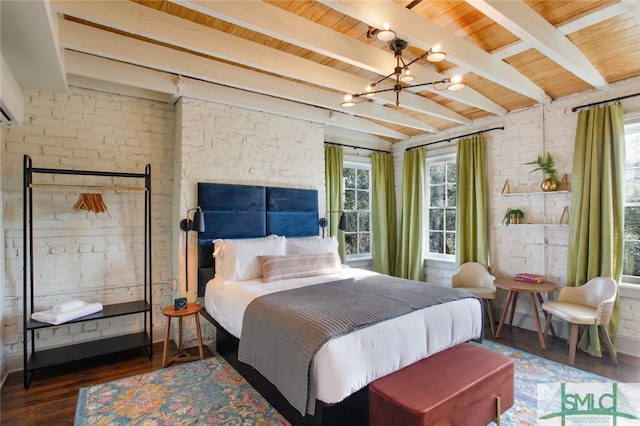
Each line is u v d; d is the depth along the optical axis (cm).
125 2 216
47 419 221
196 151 349
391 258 535
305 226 423
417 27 225
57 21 223
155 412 229
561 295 337
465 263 424
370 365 193
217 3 197
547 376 273
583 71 278
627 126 321
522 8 214
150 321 317
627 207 328
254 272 332
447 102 393
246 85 319
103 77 288
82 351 296
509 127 408
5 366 279
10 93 226
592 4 216
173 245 359
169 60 279
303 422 201
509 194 396
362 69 317
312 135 438
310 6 222
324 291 271
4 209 285
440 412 170
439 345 233
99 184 328
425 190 511
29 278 295
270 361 213
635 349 311
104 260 330
